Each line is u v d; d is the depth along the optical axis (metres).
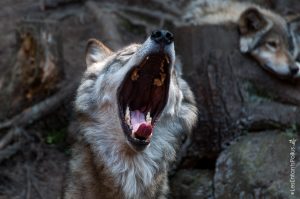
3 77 18.34
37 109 17.34
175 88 11.71
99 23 21.03
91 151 11.49
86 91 11.95
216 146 15.44
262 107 15.01
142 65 11.23
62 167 16.64
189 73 15.74
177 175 15.84
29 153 16.98
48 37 17.28
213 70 15.51
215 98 15.41
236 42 15.96
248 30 16.67
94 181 11.38
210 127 15.48
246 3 20.58
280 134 14.38
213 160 15.62
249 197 13.31
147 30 21.53
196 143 15.73
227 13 18.64
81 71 18.12
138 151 10.98
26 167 16.50
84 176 11.47
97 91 11.66
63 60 17.97
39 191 15.77
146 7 23.06
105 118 11.48
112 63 11.77
